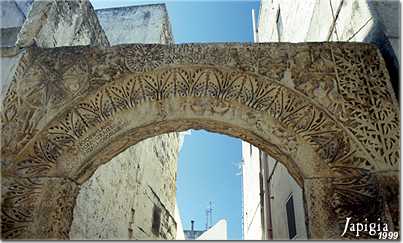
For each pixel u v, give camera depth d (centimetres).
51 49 391
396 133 324
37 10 433
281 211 685
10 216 310
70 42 500
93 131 351
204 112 361
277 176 727
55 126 349
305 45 380
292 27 675
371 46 372
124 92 367
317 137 334
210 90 367
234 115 357
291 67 367
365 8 391
